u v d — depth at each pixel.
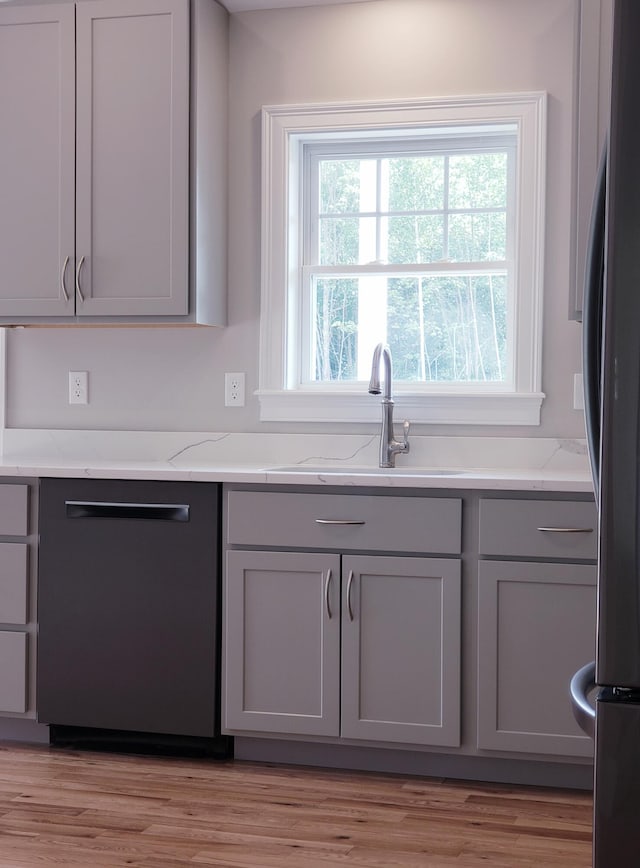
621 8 0.72
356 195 3.49
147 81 3.21
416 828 2.47
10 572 3.07
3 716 3.12
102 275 3.25
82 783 2.78
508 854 2.32
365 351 3.49
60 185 3.27
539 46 3.24
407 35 3.33
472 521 2.74
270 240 3.42
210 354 3.50
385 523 2.79
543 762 2.79
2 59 3.31
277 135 3.41
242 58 3.45
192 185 3.20
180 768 2.92
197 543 2.92
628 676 0.74
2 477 3.09
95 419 3.58
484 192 3.40
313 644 2.84
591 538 2.66
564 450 3.23
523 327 3.26
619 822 0.75
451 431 3.32
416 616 2.77
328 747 2.93
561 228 3.24
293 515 2.85
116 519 2.97
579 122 2.81
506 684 2.72
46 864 2.24
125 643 2.98
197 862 2.26
